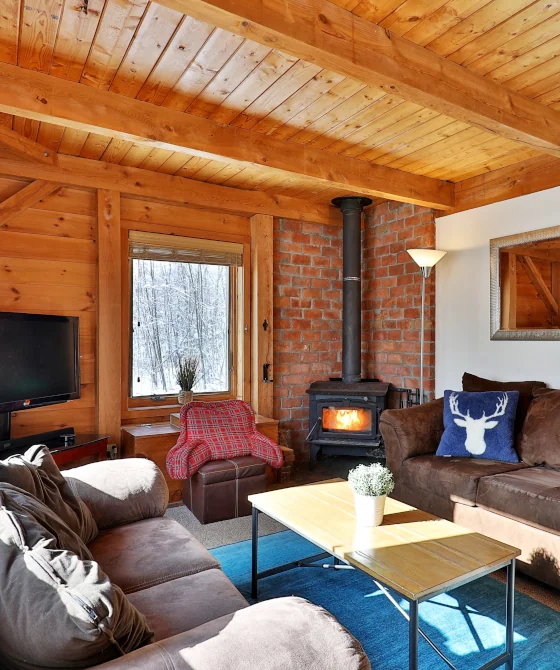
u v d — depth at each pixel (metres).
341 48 1.98
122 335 4.00
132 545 1.84
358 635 2.00
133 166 3.79
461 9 2.00
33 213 3.55
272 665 0.93
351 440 4.33
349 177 3.57
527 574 2.45
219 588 1.57
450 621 2.11
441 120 3.00
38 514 1.40
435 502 2.96
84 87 2.56
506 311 3.71
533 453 2.92
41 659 0.94
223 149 3.02
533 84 2.59
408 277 4.51
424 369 4.32
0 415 3.01
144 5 1.95
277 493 2.43
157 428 3.80
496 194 3.83
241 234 4.53
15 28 2.09
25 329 3.12
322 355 4.95
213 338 4.52
